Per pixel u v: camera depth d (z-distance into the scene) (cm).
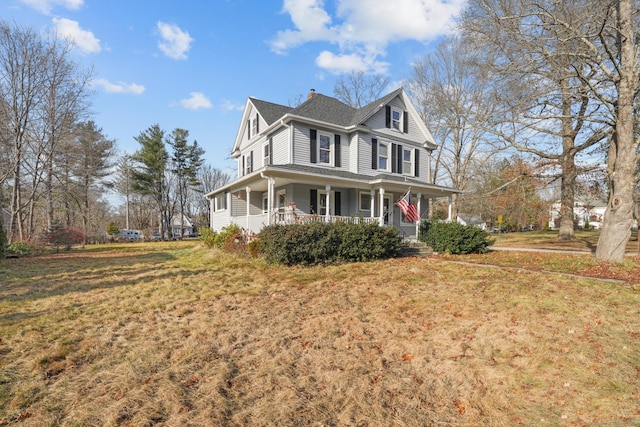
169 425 258
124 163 3978
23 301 631
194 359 374
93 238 3300
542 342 407
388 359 376
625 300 573
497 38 1082
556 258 1072
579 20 919
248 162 1947
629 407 279
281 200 1580
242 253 1227
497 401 294
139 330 471
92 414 273
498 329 454
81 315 543
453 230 1350
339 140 1600
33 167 2242
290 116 1417
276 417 268
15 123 2119
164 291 708
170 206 4541
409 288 708
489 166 2331
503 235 2897
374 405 286
